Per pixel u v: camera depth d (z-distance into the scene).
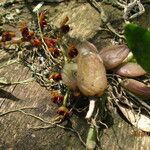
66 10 0.33
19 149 0.25
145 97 0.27
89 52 0.26
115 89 0.27
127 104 0.27
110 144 0.25
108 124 0.26
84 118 0.26
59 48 0.29
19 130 0.26
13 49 0.30
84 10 0.34
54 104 0.27
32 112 0.27
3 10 0.33
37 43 0.30
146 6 0.34
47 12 0.33
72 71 0.26
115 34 0.31
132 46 0.24
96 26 0.32
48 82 0.28
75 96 0.26
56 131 0.26
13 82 0.28
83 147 0.25
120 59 0.27
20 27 0.31
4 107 0.27
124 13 0.33
